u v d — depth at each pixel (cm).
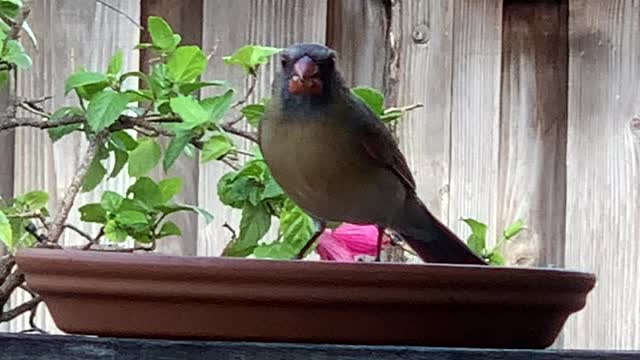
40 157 173
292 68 136
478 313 107
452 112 177
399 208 144
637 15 175
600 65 175
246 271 103
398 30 177
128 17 168
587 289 112
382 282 104
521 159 177
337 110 137
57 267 106
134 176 148
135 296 105
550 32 177
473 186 176
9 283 139
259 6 178
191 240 175
